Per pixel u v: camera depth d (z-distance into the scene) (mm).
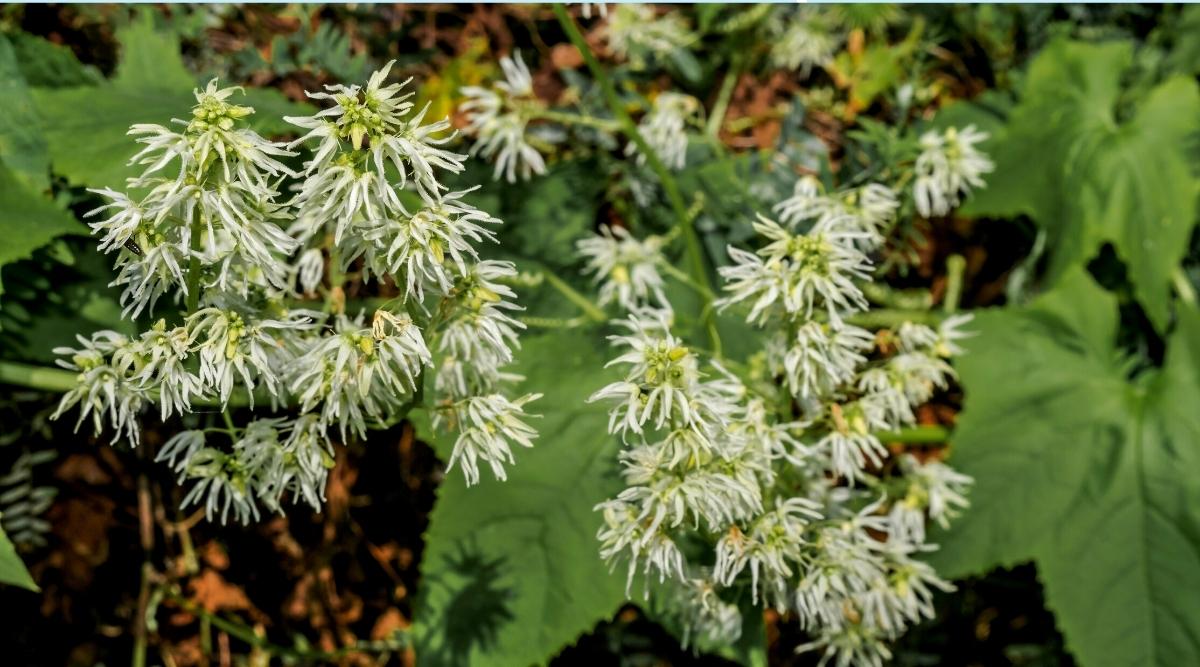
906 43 3252
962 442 2607
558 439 2381
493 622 2230
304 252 1977
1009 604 2918
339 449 2828
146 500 2771
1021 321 2713
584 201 2955
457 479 2312
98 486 2762
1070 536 2500
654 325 1744
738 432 1773
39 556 2725
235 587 2875
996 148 3061
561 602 2254
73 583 2756
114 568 2793
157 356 1485
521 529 2299
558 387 2455
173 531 2816
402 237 1412
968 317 2215
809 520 2045
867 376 2109
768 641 2924
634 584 2277
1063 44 3027
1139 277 2754
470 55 3160
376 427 1751
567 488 2334
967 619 2904
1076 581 2475
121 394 1588
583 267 2855
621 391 1618
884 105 3330
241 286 1571
